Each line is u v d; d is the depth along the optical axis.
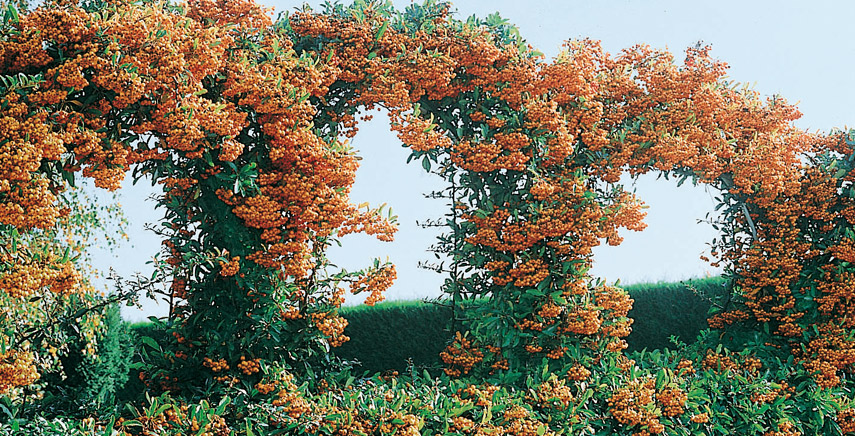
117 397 8.23
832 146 6.07
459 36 4.92
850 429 5.23
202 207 4.21
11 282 3.30
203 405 3.83
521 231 4.91
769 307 5.85
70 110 3.45
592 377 5.00
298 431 3.88
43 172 3.42
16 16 3.38
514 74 4.88
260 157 4.26
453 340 5.34
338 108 4.75
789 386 5.45
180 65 3.60
